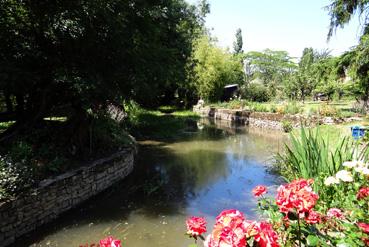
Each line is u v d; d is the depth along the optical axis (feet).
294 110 64.69
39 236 18.19
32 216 18.63
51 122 29.94
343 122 51.72
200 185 28.35
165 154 41.50
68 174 22.03
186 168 34.45
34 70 25.05
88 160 26.11
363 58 35.73
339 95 62.95
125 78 27.58
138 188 27.22
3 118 31.22
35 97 27.48
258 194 10.06
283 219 7.67
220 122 77.97
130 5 26.96
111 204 23.45
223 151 43.80
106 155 28.40
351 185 11.21
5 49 24.22
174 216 21.39
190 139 53.31
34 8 24.32
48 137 26.37
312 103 92.38
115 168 27.94
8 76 22.21
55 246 17.13
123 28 26.30
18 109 28.91
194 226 6.82
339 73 39.81
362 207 9.70
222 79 101.60
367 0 36.14
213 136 56.65
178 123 67.21
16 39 24.71
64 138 26.66
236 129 65.77
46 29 25.18
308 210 6.28
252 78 205.67
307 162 16.33
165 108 99.60
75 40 25.89
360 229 7.43
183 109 101.71
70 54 26.05
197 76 98.07
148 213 21.88
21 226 17.87
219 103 95.81
